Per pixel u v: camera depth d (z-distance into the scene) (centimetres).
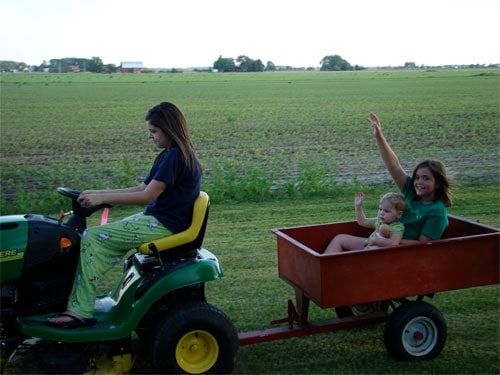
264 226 864
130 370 423
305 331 441
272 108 3303
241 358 454
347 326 450
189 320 394
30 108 3391
